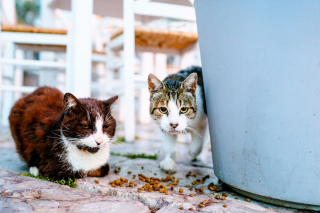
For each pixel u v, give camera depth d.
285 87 1.03
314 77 0.98
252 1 1.06
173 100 1.63
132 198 1.21
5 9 4.32
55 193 1.17
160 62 4.27
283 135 1.05
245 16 1.09
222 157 1.32
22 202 1.06
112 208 1.05
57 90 1.87
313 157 1.02
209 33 1.29
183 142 2.91
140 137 3.10
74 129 1.35
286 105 1.03
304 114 1.01
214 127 1.36
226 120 1.25
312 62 0.98
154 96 1.73
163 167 1.75
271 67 1.05
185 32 2.78
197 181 1.50
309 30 0.96
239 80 1.16
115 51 3.91
